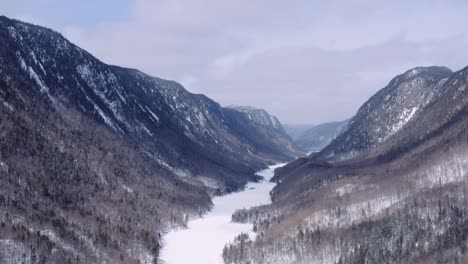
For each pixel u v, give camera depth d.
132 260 164.75
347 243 164.88
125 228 191.38
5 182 162.75
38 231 143.62
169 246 198.75
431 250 151.62
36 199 167.12
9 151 182.25
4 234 135.00
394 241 158.38
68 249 147.12
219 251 191.62
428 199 180.50
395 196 199.12
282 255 171.25
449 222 162.50
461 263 142.00
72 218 172.12
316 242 170.25
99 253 156.75
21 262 129.38
